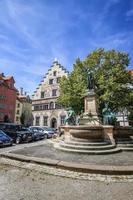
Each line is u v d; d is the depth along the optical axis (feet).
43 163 27.45
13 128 75.77
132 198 16.67
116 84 77.61
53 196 16.81
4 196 16.48
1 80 150.71
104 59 86.74
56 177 22.45
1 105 146.51
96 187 19.36
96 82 80.64
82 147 38.34
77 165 25.55
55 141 59.72
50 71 164.35
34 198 16.22
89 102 55.36
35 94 168.76
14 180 20.99
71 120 59.36
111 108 80.64
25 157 30.32
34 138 80.43
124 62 86.63
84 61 87.56
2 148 53.21
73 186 19.54
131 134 51.29
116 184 20.38
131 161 29.53
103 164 27.25
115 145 42.52
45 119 158.51
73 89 83.10
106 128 44.68
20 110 213.87
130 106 84.17
